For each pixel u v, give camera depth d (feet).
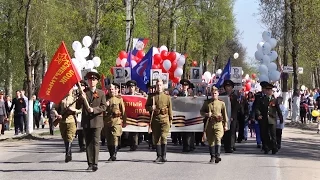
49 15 122.31
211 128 50.26
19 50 129.18
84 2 129.18
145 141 72.38
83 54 75.00
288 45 119.24
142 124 59.36
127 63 72.54
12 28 124.67
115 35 130.72
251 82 100.42
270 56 75.05
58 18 127.03
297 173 45.42
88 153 44.34
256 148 65.62
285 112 70.69
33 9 115.34
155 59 75.00
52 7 123.95
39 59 150.10
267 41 75.56
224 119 50.65
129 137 61.31
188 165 48.62
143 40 85.61
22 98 93.45
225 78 71.97
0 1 122.42
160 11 121.49
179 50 175.83
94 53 122.52
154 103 49.98
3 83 145.69
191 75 80.38
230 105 59.11
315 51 114.32
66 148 49.52
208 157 54.60
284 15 116.88
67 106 48.60
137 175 42.65
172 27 140.67
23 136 80.84
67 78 44.14
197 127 59.21
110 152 51.01
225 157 55.01
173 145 67.05
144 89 67.41
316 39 113.60
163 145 50.16
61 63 44.21
